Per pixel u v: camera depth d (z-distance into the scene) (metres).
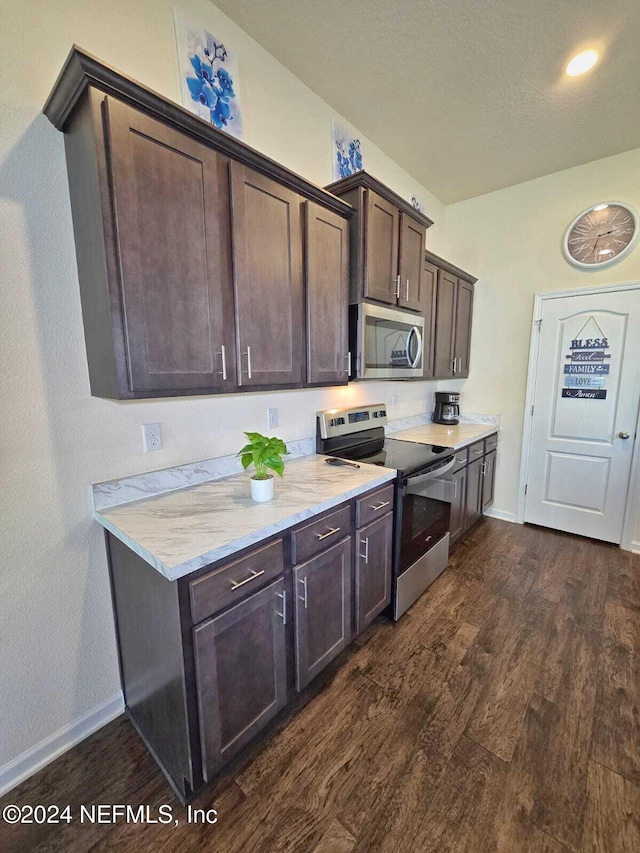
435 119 2.35
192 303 1.29
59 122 1.18
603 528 3.06
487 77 2.00
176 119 1.18
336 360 1.92
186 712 1.12
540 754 1.36
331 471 1.92
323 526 1.53
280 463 1.49
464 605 2.24
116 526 1.27
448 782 1.27
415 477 2.08
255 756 1.37
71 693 1.41
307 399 2.25
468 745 1.40
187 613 1.09
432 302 2.86
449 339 3.16
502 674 1.73
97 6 1.28
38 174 1.19
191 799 1.23
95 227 1.12
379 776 1.29
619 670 1.75
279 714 1.53
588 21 1.66
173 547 1.12
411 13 1.63
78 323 1.31
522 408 3.39
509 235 3.29
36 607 1.30
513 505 3.52
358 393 2.68
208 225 1.31
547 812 1.18
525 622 2.09
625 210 2.76
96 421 1.39
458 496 2.80
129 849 1.11
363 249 1.96
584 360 3.03
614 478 2.98
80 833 1.15
